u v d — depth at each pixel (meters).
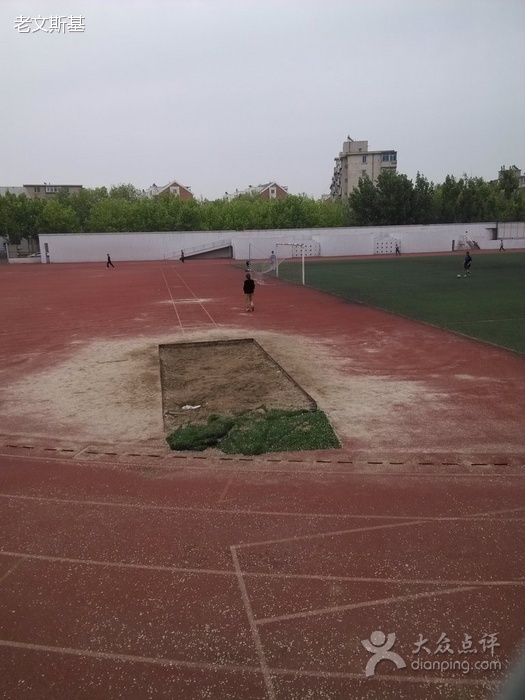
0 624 3.68
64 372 10.79
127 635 3.55
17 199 66.81
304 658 3.34
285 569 4.20
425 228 62.84
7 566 4.33
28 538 4.72
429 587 3.94
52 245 57.28
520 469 5.93
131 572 4.21
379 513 5.01
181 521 4.95
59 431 7.43
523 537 4.57
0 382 10.12
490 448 6.52
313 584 4.01
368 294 22.70
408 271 33.72
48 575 4.20
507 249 62.41
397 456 6.33
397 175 71.62
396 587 3.95
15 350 13.23
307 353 12.02
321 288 25.81
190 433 7.08
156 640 3.51
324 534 4.68
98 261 58.38
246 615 3.71
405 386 9.23
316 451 6.52
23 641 3.53
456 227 62.38
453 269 34.31
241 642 3.48
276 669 3.27
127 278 35.56
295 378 9.88
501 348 11.91
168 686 3.17
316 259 53.16
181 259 55.12
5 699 3.09
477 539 4.55
